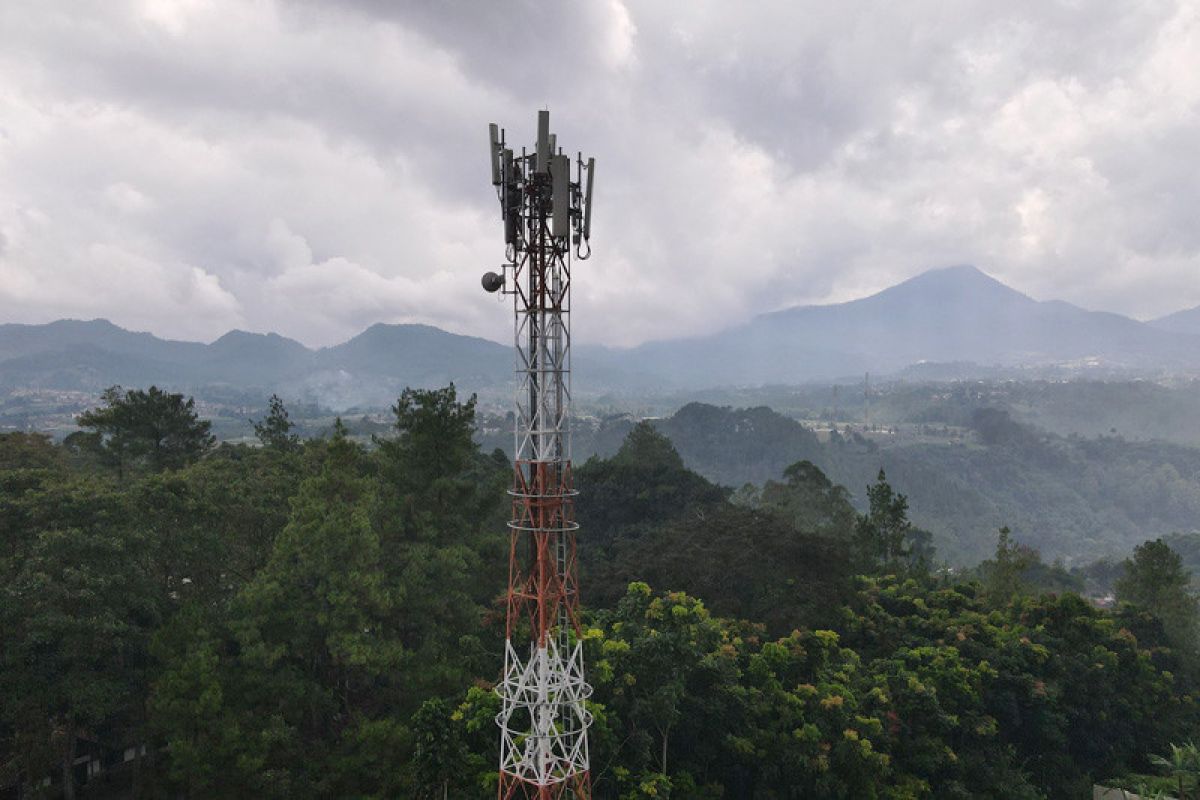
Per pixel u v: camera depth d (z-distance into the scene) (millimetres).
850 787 34469
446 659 33219
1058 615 51312
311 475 47156
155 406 56406
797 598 47656
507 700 25703
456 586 36312
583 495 75375
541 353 22828
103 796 34062
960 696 41375
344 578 31109
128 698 30984
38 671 28469
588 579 53438
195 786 27172
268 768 28719
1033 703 43750
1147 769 48844
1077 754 47031
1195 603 65312
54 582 28734
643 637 33062
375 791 29906
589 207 23266
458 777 26328
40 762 29438
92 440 55500
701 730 34031
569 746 26469
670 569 49656
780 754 33938
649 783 28078
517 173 23141
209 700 27078
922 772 38531
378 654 30391
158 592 32125
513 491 23422
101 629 28391
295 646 31328
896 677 40469
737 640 37969
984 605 56625
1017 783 39781
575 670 25266
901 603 54750
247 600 30766
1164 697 49969
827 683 37719
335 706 32188
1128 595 65188
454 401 41781
